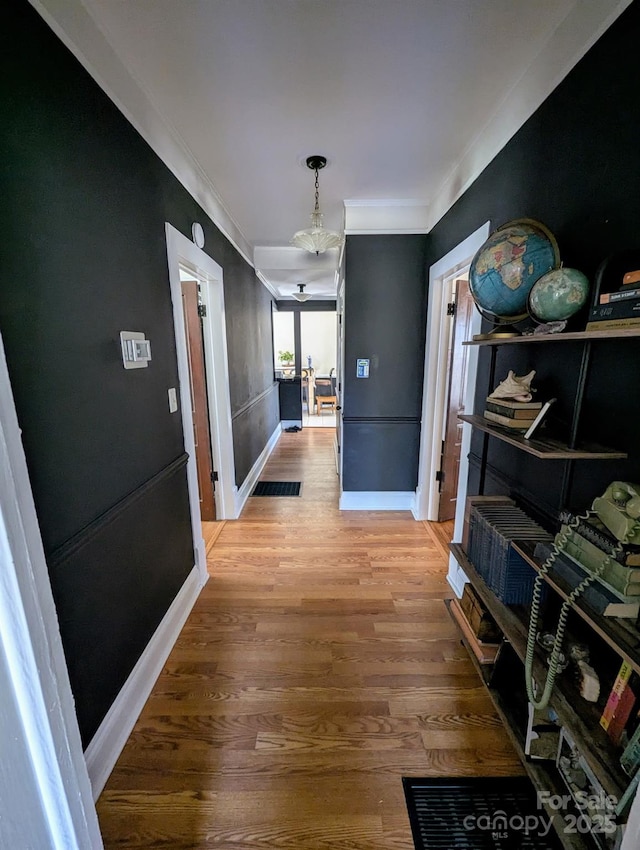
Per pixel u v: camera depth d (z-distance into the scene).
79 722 1.10
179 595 1.89
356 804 1.11
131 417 1.44
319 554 2.55
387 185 2.43
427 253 2.83
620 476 1.00
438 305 2.76
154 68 1.39
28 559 0.62
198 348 2.83
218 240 2.66
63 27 1.04
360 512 3.24
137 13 1.15
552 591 1.29
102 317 1.25
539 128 1.35
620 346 0.99
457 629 1.78
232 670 1.60
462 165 2.06
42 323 0.97
